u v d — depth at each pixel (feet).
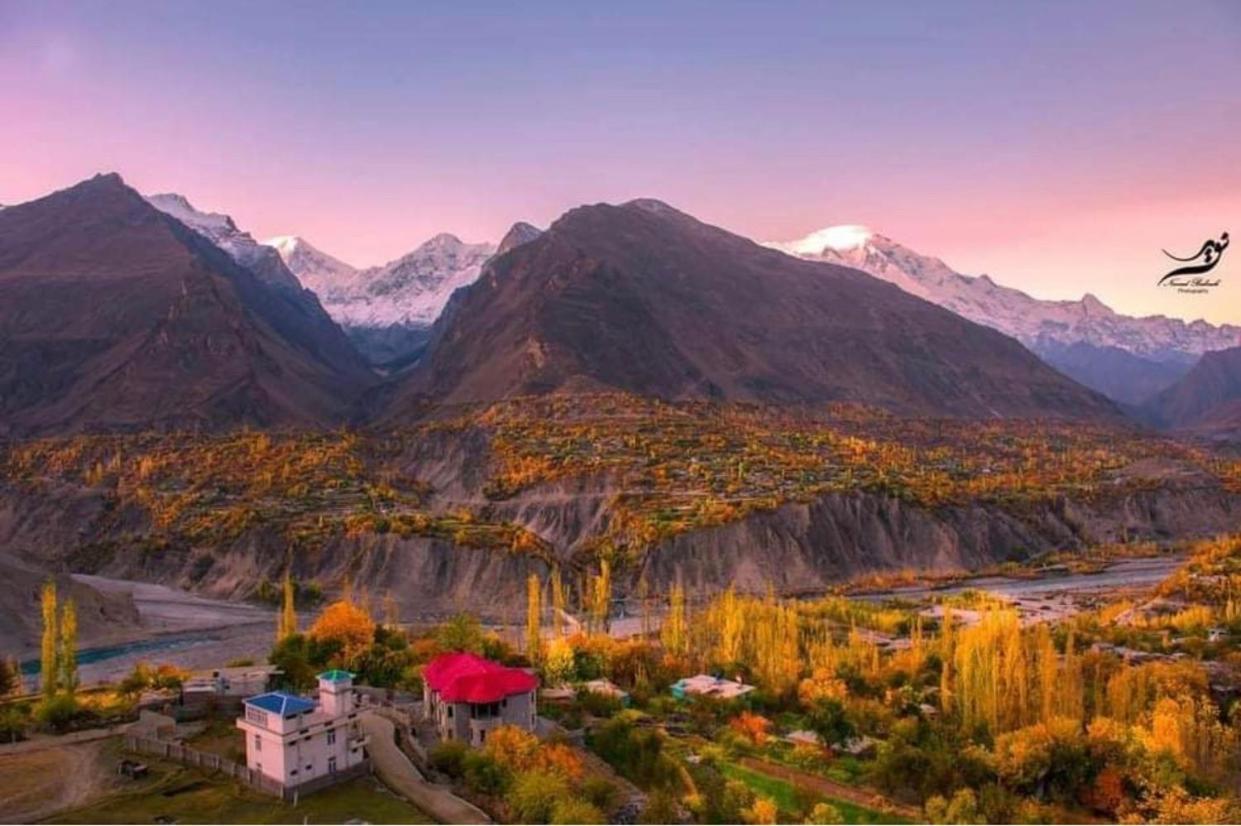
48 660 542.57
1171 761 429.79
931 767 430.20
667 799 378.12
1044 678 491.72
